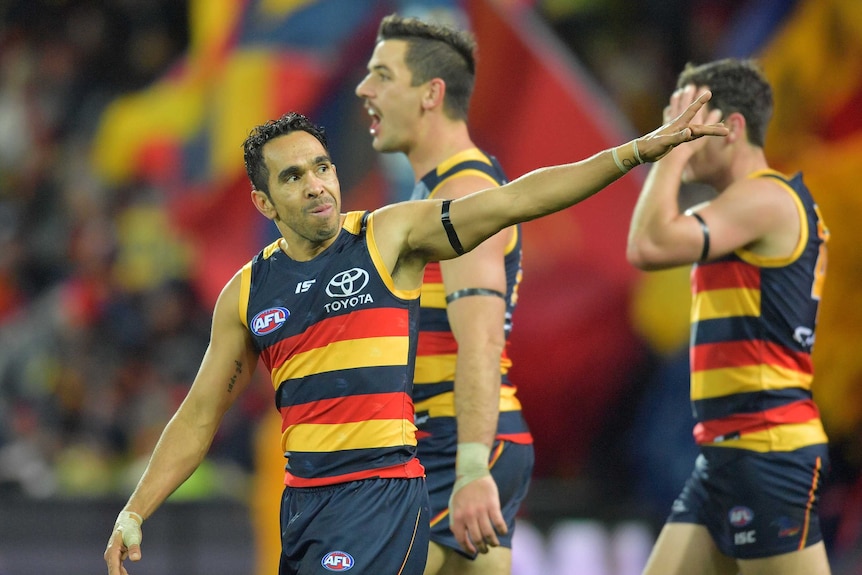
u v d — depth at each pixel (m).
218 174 28.52
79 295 37.47
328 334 12.58
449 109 16.20
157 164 37.84
